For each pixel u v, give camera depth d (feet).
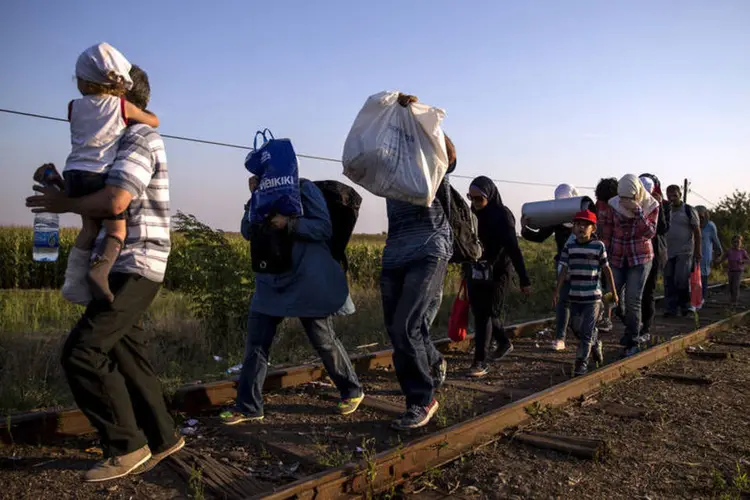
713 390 18.58
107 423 11.10
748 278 61.77
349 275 54.70
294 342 25.16
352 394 16.01
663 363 22.08
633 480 11.87
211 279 27.58
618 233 23.06
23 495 10.80
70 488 11.14
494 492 11.27
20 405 15.83
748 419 15.72
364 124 13.84
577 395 17.28
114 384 11.08
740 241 42.65
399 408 16.26
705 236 42.39
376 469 11.13
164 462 12.48
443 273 14.93
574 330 21.17
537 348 25.79
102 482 11.36
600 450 12.91
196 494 10.58
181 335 25.14
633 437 14.28
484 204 20.20
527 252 63.21
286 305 14.94
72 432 13.83
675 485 11.64
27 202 10.33
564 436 13.82
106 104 10.63
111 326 10.85
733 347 25.41
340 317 30.19
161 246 11.47
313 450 13.24
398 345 14.57
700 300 35.27
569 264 21.09
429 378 14.89
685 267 34.68
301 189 15.14
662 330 30.58
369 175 13.60
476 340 20.66
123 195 10.34
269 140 15.20
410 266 14.60
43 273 57.98
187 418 15.47
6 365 19.29
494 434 14.01
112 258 10.61
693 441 14.06
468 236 16.24
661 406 16.75
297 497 9.96
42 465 12.18
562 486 11.53
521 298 40.06
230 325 26.81
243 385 15.17
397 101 13.99
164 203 11.54
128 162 10.51
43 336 25.04
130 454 11.32
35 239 11.48
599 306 20.79
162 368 20.39
